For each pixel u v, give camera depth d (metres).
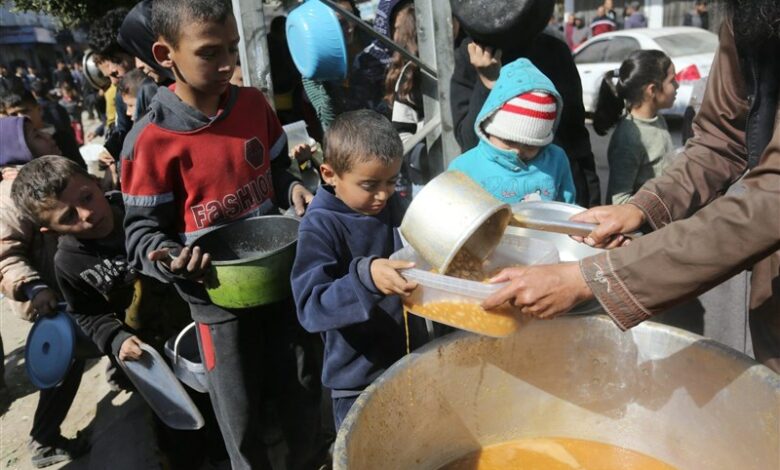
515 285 1.21
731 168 1.63
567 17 14.77
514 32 2.22
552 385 1.55
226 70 1.73
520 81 1.95
